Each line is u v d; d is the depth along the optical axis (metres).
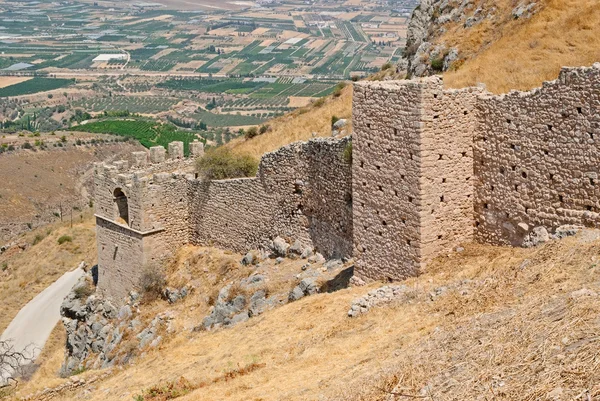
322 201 35.47
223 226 41.88
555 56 39.88
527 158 24.33
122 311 42.12
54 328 54.47
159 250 42.81
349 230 33.84
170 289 40.78
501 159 25.16
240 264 39.56
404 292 24.03
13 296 62.56
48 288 63.09
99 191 44.47
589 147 22.47
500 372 14.38
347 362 20.16
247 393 20.08
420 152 24.75
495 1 51.81
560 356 13.94
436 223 25.53
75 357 44.41
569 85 22.73
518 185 24.75
